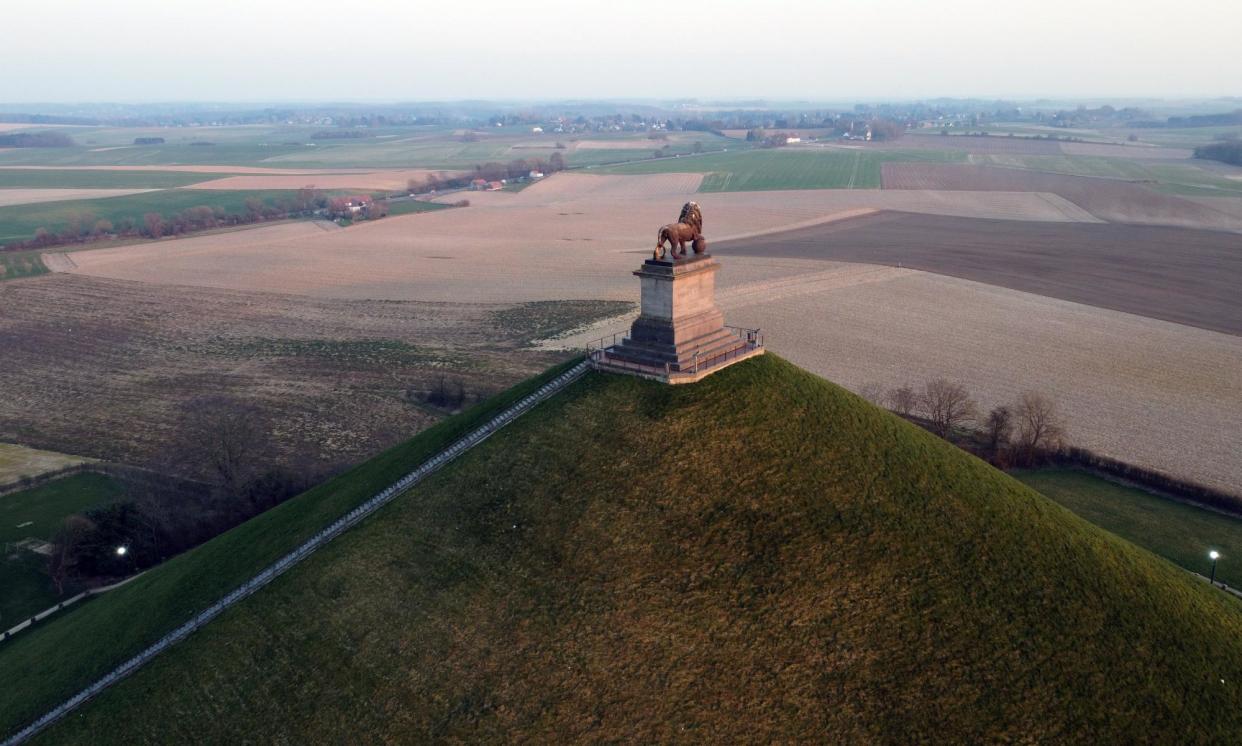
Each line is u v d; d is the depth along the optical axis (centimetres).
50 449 9500
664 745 3334
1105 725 3419
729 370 4888
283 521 5288
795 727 3378
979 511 4256
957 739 3347
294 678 3825
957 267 16788
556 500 4312
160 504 7356
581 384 5012
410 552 4281
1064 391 10131
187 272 18550
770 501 4178
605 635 3700
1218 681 3653
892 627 3691
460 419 5459
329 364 12275
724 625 3697
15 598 6506
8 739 4059
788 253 18750
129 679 4138
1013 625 3731
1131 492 7700
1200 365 10981
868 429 4688
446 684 3634
